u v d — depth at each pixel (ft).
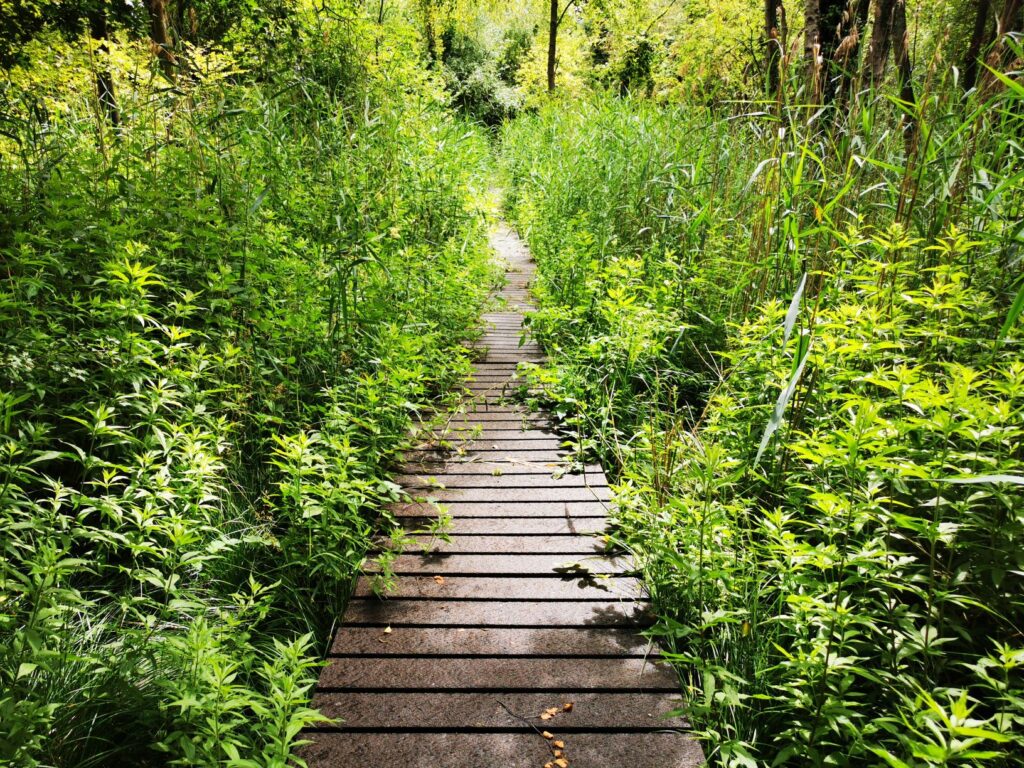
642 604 8.58
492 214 24.85
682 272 16.67
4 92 15.92
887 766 5.41
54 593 6.10
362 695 7.02
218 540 8.06
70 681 6.50
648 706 6.93
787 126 14.52
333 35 26.32
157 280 12.07
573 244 20.61
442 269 19.21
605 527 10.42
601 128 26.02
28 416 9.25
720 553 8.02
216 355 10.87
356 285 14.43
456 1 60.64
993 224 9.77
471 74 77.61
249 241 13.35
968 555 6.84
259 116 17.70
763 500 9.50
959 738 5.89
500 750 6.33
